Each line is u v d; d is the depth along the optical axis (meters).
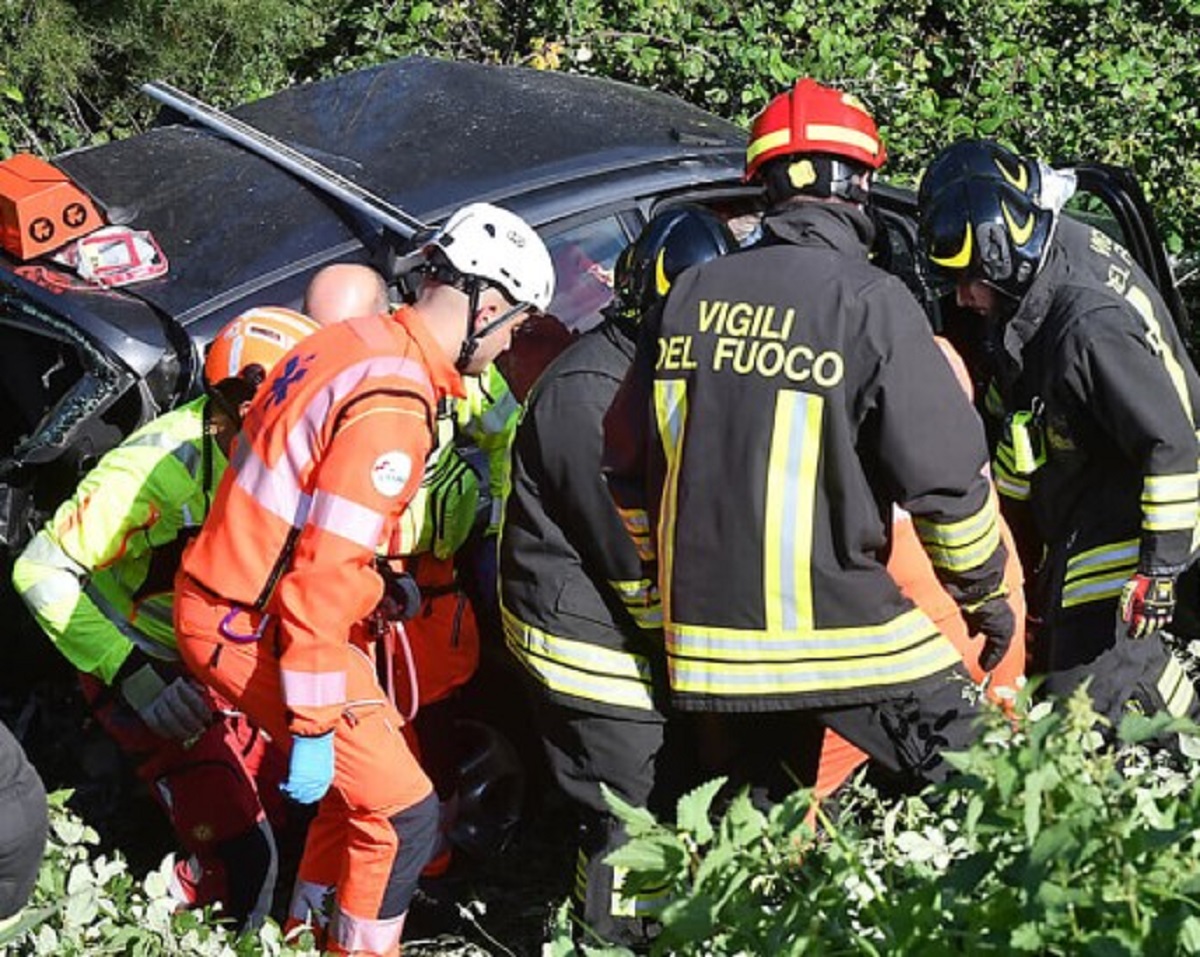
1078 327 6.51
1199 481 6.54
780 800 6.28
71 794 6.76
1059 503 6.94
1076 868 3.48
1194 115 12.64
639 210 8.14
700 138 8.67
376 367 5.95
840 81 12.45
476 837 7.53
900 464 5.64
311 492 6.00
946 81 13.54
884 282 5.70
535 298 6.21
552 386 6.32
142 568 6.72
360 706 6.23
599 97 8.92
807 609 5.77
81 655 6.68
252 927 6.94
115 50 12.52
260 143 8.08
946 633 6.48
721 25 13.26
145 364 6.97
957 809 4.82
